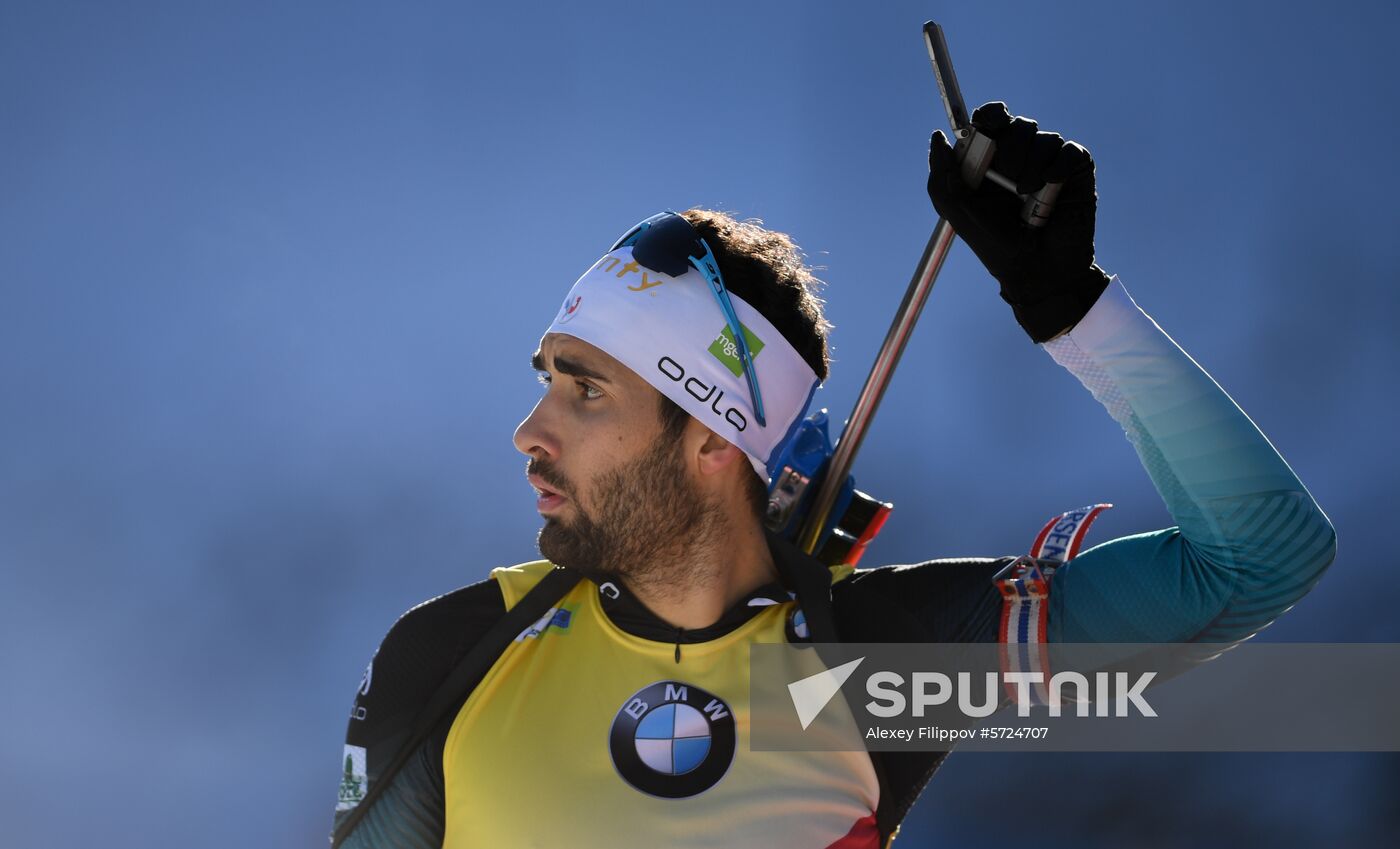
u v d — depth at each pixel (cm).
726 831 738
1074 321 748
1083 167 725
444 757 770
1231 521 739
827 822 746
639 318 779
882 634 785
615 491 778
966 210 738
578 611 803
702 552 787
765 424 806
